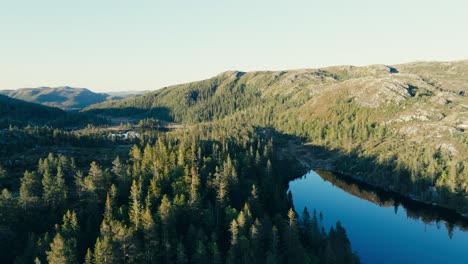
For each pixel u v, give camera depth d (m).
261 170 133.88
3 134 161.88
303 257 79.06
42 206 87.50
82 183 97.94
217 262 72.19
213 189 104.12
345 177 185.38
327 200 146.75
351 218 126.56
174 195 96.19
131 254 68.75
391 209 135.75
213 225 86.81
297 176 185.00
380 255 98.31
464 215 126.81
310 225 94.50
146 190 96.06
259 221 86.56
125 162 138.88
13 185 110.62
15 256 71.06
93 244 75.88
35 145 163.00
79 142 181.62
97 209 86.69
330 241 86.69
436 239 108.62
